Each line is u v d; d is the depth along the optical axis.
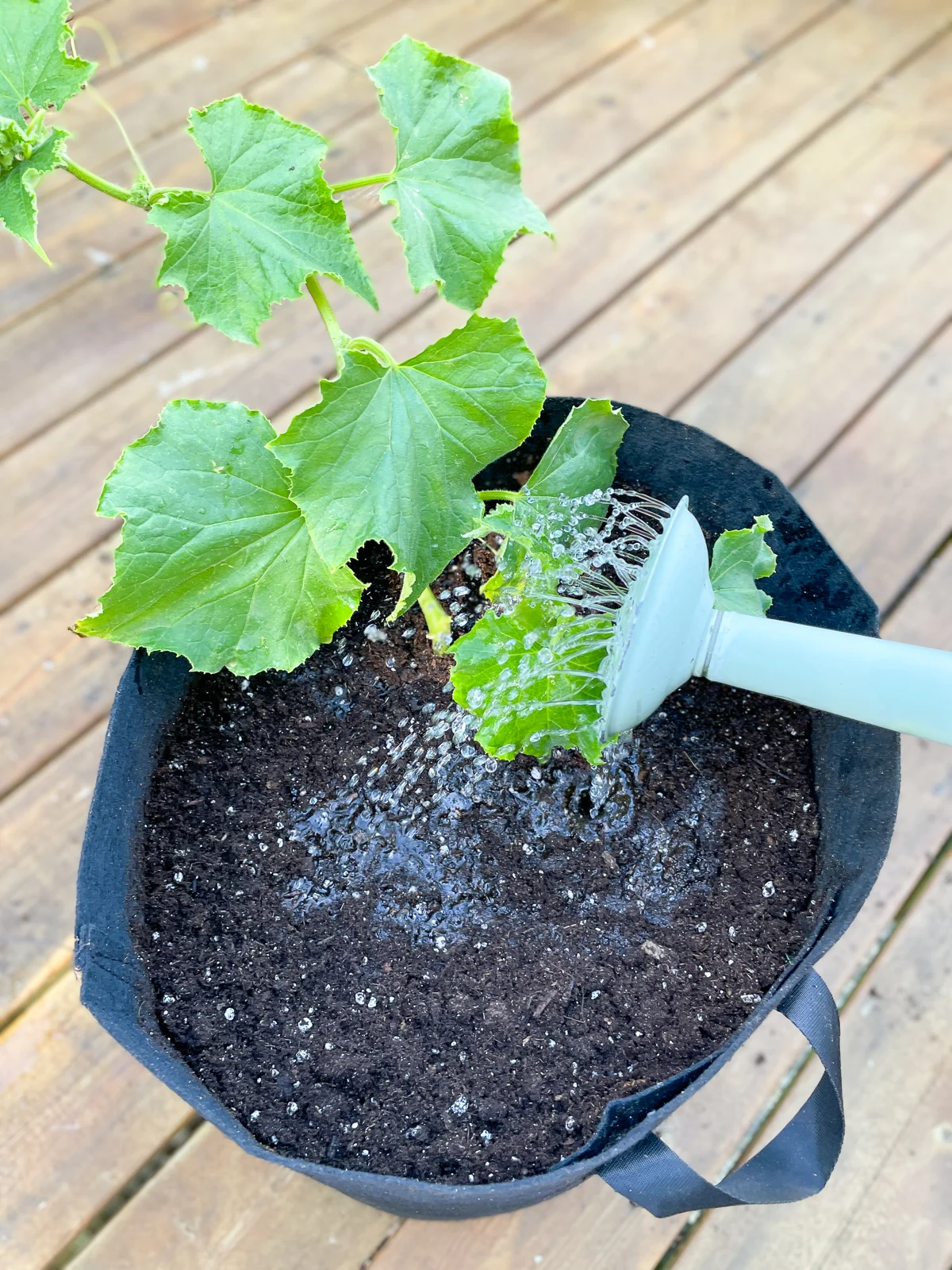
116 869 0.55
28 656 0.83
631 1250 0.66
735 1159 0.69
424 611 0.58
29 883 0.76
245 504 0.52
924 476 0.91
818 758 0.59
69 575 0.87
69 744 0.81
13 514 0.89
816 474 0.91
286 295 0.48
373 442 0.46
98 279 1.00
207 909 0.56
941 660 0.46
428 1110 0.52
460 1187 0.45
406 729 0.60
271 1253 0.66
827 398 0.95
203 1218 0.66
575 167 1.07
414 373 0.47
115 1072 0.70
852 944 0.75
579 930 0.56
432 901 0.57
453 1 1.19
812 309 0.99
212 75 1.12
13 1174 0.67
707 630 0.49
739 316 0.99
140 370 0.95
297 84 1.11
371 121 1.09
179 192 0.47
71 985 0.73
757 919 0.55
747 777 0.59
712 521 0.63
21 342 0.96
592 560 0.57
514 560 0.53
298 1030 0.54
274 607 0.53
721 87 1.13
